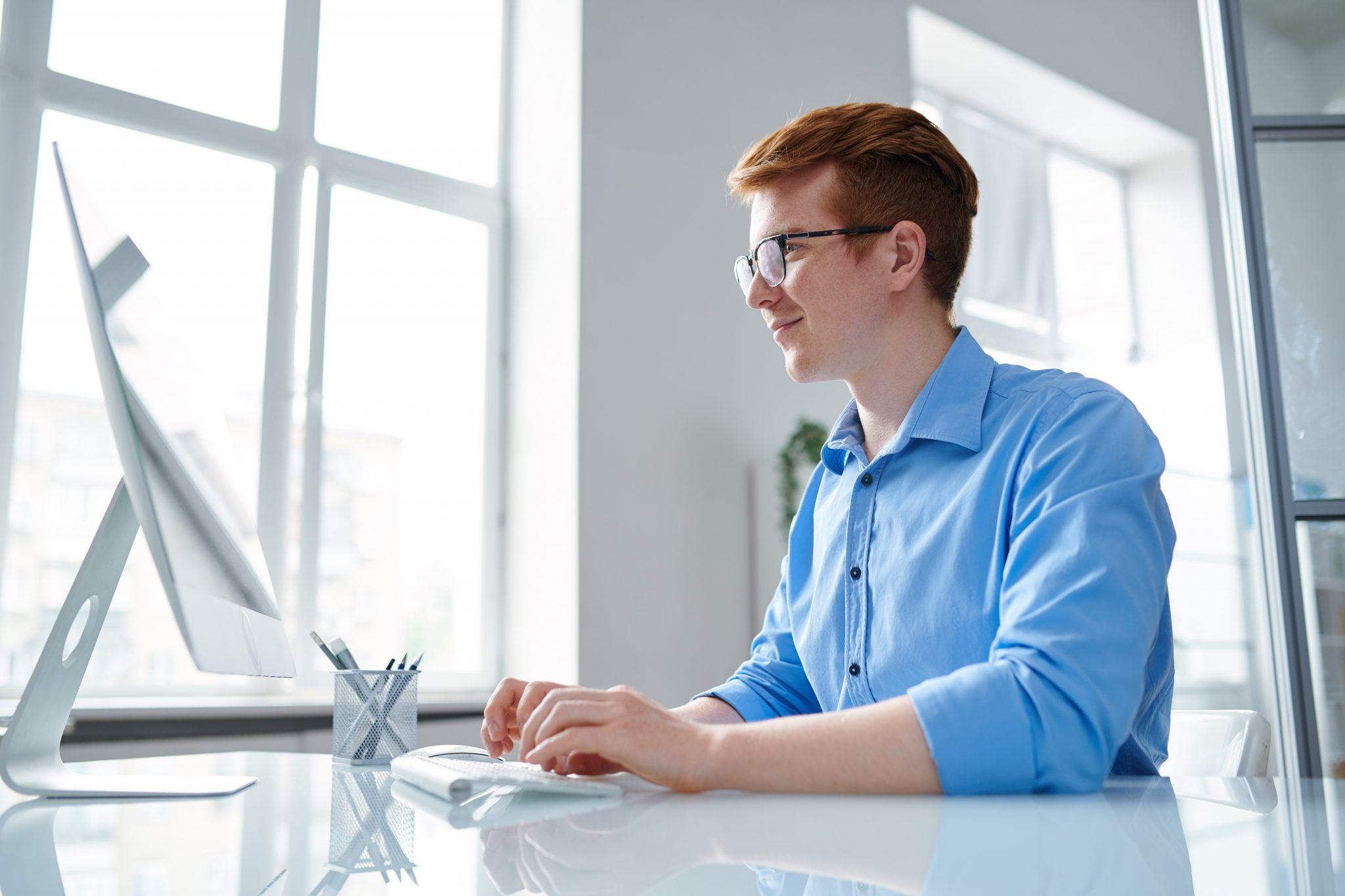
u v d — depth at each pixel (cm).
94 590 79
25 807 69
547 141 370
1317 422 208
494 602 359
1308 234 215
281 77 345
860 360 106
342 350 345
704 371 369
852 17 438
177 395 78
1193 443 548
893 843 49
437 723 308
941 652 92
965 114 528
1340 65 219
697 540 356
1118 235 586
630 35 371
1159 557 77
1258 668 521
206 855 49
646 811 60
